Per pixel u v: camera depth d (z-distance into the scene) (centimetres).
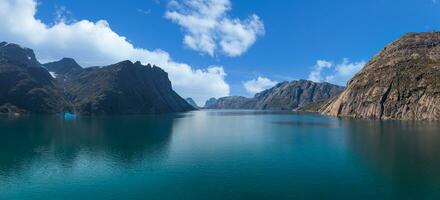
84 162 7788
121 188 5850
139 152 9062
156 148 9744
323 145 10044
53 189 5816
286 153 8844
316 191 5622
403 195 5388
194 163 7688
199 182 6166
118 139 11638
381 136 11594
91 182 6206
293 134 13100
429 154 8256
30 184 6097
